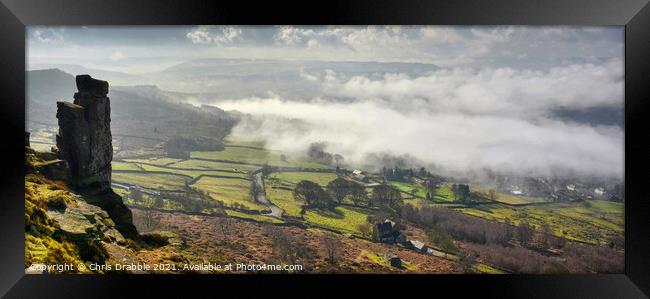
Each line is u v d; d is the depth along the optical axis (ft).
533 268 124.67
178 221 130.72
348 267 124.47
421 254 131.03
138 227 128.06
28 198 64.54
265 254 119.96
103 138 78.13
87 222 65.87
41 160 71.00
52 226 63.00
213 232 126.41
